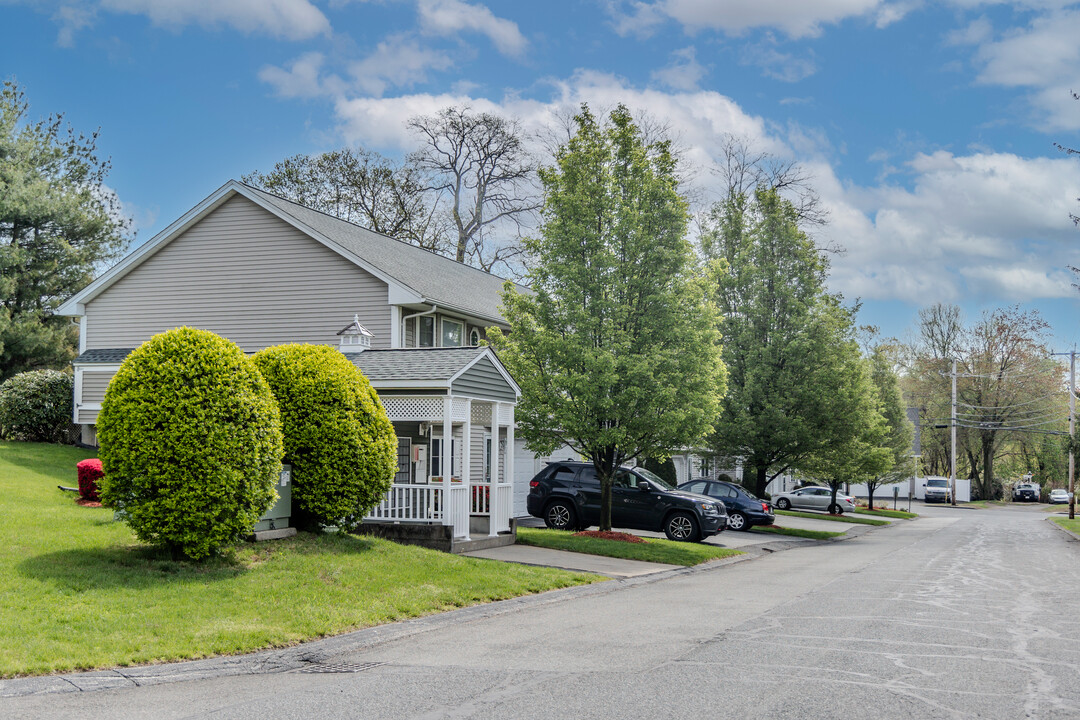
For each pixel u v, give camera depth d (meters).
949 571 18.41
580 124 23.36
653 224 22.69
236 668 8.60
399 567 14.12
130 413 12.41
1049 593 14.49
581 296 22.31
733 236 35.41
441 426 25.09
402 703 7.11
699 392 22.56
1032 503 80.38
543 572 15.72
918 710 6.84
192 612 10.29
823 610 12.38
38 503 17.52
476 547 18.48
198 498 12.30
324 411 15.21
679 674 8.09
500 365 19.83
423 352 19.42
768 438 32.38
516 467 28.56
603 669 8.34
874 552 24.44
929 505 71.25
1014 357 74.94
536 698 7.21
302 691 7.60
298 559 13.48
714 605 13.00
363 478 15.37
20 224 33.75
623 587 15.46
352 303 25.06
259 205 26.09
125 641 8.99
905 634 10.29
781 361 33.16
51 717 6.72
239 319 26.09
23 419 26.67
